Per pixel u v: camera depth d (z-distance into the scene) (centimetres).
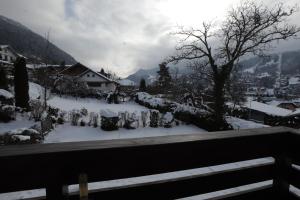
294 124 2047
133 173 92
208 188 112
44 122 910
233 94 1920
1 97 1300
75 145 86
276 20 1395
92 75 3616
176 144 98
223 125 1148
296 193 122
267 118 2150
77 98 2502
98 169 86
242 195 120
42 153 77
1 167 73
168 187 103
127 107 2052
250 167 122
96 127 1147
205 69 1566
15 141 598
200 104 1864
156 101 1959
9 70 2658
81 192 80
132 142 94
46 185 79
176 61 1620
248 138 115
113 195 95
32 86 2141
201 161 105
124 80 5503
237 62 1533
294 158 120
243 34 1461
